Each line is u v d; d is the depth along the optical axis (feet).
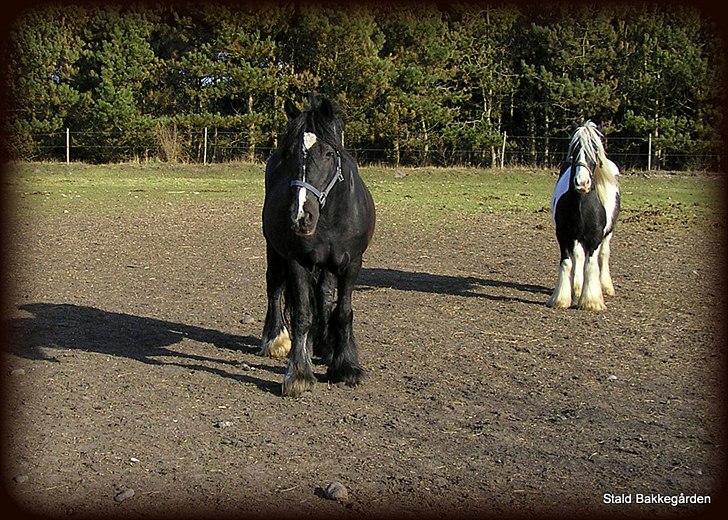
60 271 37.06
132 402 19.89
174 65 99.86
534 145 105.19
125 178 82.89
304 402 20.20
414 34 101.96
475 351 24.89
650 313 30.30
